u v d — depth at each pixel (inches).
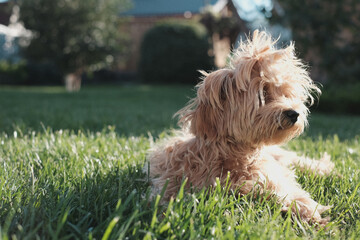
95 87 192.4
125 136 45.9
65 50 152.1
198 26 200.2
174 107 94.3
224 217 21.9
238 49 29.7
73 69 158.6
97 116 67.3
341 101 89.4
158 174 29.8
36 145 37.4
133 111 78.7
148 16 253.9
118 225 20.6
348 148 41.1
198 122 27.6
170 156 29.8
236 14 228.8
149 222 21.2
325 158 35.1
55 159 33.6
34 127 51.4
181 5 266.5
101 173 29.1
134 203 22.1
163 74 197.3
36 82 223.9
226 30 222.8
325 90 94.9
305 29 95.0
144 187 27.8
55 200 23.6
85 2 150.6
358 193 27.0
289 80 28.1
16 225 20.4
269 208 23.3
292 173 30.8
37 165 31.4
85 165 30.9
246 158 28.1
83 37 151.8
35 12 148.0
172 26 195.8
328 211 24.7
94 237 19.9
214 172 27.3
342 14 94.7
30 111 70.7
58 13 146.9
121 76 244.2
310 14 94.4
